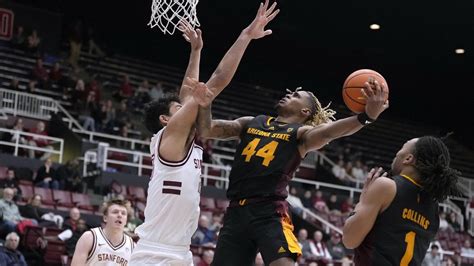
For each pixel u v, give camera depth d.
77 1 28.45
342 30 29.91
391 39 30.14
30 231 13.38
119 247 6.74
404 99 34.12
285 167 5.07
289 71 33.38
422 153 4.39
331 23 29.28
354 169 25.17
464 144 33.41
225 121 5.30
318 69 33.62
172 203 4.89
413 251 4.32
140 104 24.78
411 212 4.34
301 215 18.97
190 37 5.18
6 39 25.39
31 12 26.25
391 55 31.94
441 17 26.81
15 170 17.47
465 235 22.62
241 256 5.06
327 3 27.16
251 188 5.07
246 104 29.39
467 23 27.09
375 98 4.56
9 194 13.82
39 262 13.09
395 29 28.94
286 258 4.87
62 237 13.27
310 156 24.70
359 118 4.68
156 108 5.31
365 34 29.98
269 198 5.03
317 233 16.84
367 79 4.69
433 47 30.27
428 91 34.16
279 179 5.06
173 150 4.90
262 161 5.09
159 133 5.03
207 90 4.64
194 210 4.97
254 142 5.20
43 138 19.22
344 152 26.98
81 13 28.59
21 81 23.75
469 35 28.36
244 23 30.62
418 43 30.09
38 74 23.45
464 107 33.44
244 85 30.30
